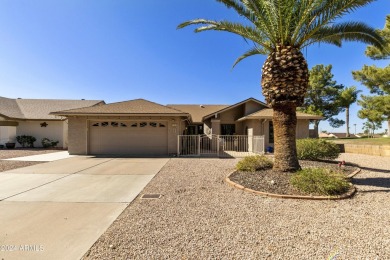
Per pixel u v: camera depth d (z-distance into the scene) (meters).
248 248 3.17
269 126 18.09
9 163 11.61
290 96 7.15
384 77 15.91
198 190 6.33
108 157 14.21
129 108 16.02
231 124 20.83
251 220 4.18
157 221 4.18
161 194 5.98
